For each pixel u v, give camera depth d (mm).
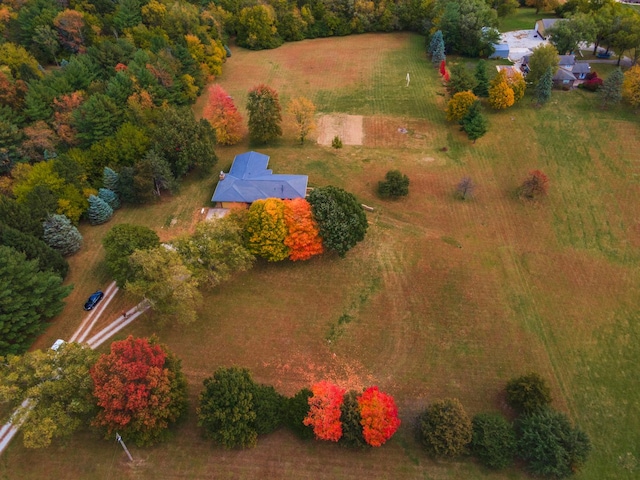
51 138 82688
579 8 135750
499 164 89625
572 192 81938
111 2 124250
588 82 107875
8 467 46844
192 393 53031
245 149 95438
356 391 52125
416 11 144000
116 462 47281
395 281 66562
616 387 54531
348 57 134125
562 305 63469
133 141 81250
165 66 99000
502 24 148625
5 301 53406
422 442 48406
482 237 73938
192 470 46906
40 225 66625
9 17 114688
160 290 55188
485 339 59375
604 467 47875
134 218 77500
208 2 142125
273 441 49219
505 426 47719
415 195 82438
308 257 67625
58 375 46719
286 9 145000
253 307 62906
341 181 85750
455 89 103250
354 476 46625
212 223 63406
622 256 70375
